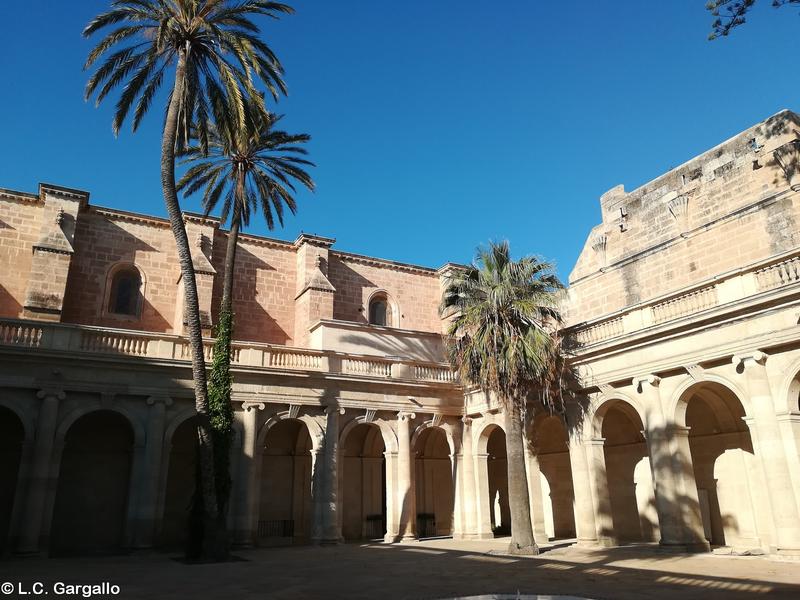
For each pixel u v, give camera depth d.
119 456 27.31
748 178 26.89
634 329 22.61
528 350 22.80
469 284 24.91
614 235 33.59
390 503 28.67
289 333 36.88
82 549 25.62
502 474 35.16
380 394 29.33
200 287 32.66
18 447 25.56
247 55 21.55
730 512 22.80
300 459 31.91
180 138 23.23
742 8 17.44
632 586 13.46
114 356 23.72
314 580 15.35
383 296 40.91
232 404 26.02
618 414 27.34
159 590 13.88
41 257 28.97
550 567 17.34
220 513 21.84
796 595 11.82
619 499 26.91
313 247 37.41
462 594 12.71
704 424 24.25
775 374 18.12
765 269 18.70
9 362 22.20
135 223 33.75
